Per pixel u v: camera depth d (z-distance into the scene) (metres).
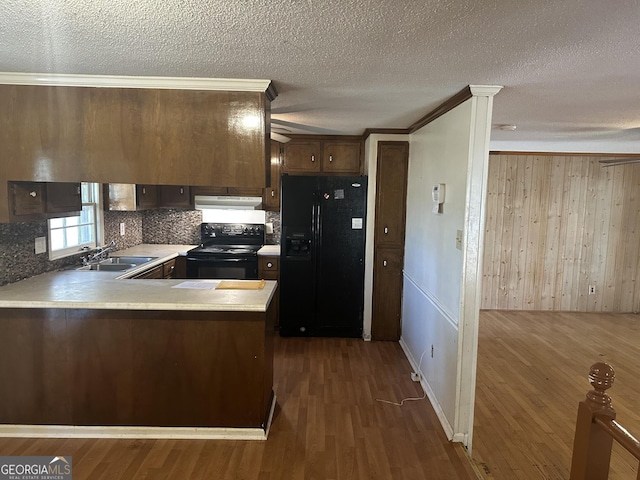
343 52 1.89
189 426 2.54
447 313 2.75
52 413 2.50
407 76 2.22
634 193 5.55
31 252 3.00
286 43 1.79
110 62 2.08
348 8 1.45
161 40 1.78
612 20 1.50
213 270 4.49
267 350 2.63
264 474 2.21
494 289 5.73
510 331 4.85
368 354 3.99
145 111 2.39
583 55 1.86
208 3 1.43
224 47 1.85
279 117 3.49
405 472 2.27
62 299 2.39
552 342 4.50
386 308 4.35
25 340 2.45
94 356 2.47
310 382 3.35
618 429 1.35
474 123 2.40
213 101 2.38
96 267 3.62
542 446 2.57
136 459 2.31
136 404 2.51
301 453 2.40
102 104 2.38
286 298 4.38
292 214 4.29
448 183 2.80
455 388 2.55
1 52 1.95
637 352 4.23
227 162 2.41
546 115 3.27
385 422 2.77
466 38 1.69
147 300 2.41
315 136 4.49
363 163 4.51
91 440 2.48
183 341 2.48
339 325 4.40
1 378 2.47
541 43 1.73
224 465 2.28
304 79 2.32
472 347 2.50
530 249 5.65
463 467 2.32
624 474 2.34
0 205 2.40
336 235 4.30
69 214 2.99
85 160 2.40
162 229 5.09
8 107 2.37
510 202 5.59
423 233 3.47
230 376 2.51
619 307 5.70
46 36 1.74
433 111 3.10
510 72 2.12
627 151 5.36
